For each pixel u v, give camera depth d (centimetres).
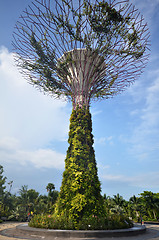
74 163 1173
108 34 1201
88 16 1123
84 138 1261
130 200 4462
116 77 1424
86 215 1019
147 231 1104
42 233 865
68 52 1300
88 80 1377
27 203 3597
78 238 811
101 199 1119
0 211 3256
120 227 970
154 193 4359
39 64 1393
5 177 3878
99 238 812
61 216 1023
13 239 782
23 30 1268
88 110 1375
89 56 1298
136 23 1189
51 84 1504
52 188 4219
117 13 1114
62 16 1131
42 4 1111
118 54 1307
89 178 1121
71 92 1437
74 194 1086
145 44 1277
